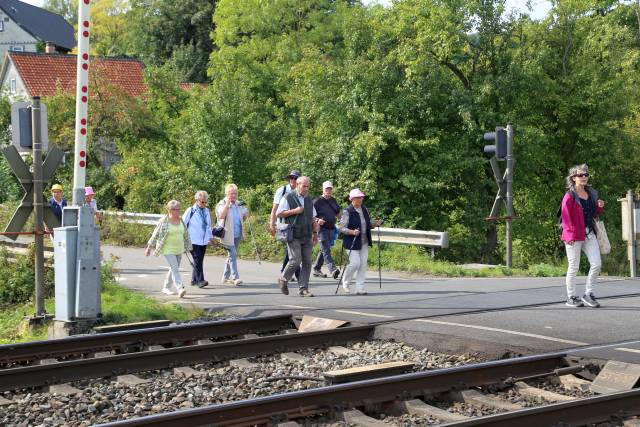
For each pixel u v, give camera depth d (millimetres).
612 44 54719
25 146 19297
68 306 18281
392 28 48844
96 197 57219
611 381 11969
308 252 22594
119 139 61750
